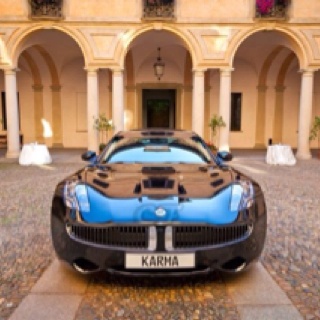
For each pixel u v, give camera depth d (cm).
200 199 349
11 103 1366
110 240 332
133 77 1855
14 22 1305
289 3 1320
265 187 889
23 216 626
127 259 327
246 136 1933
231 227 338
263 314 313
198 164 464
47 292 351
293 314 313
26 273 395
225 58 1345
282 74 1858
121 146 504
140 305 328
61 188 384
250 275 388
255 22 1324
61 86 1867
